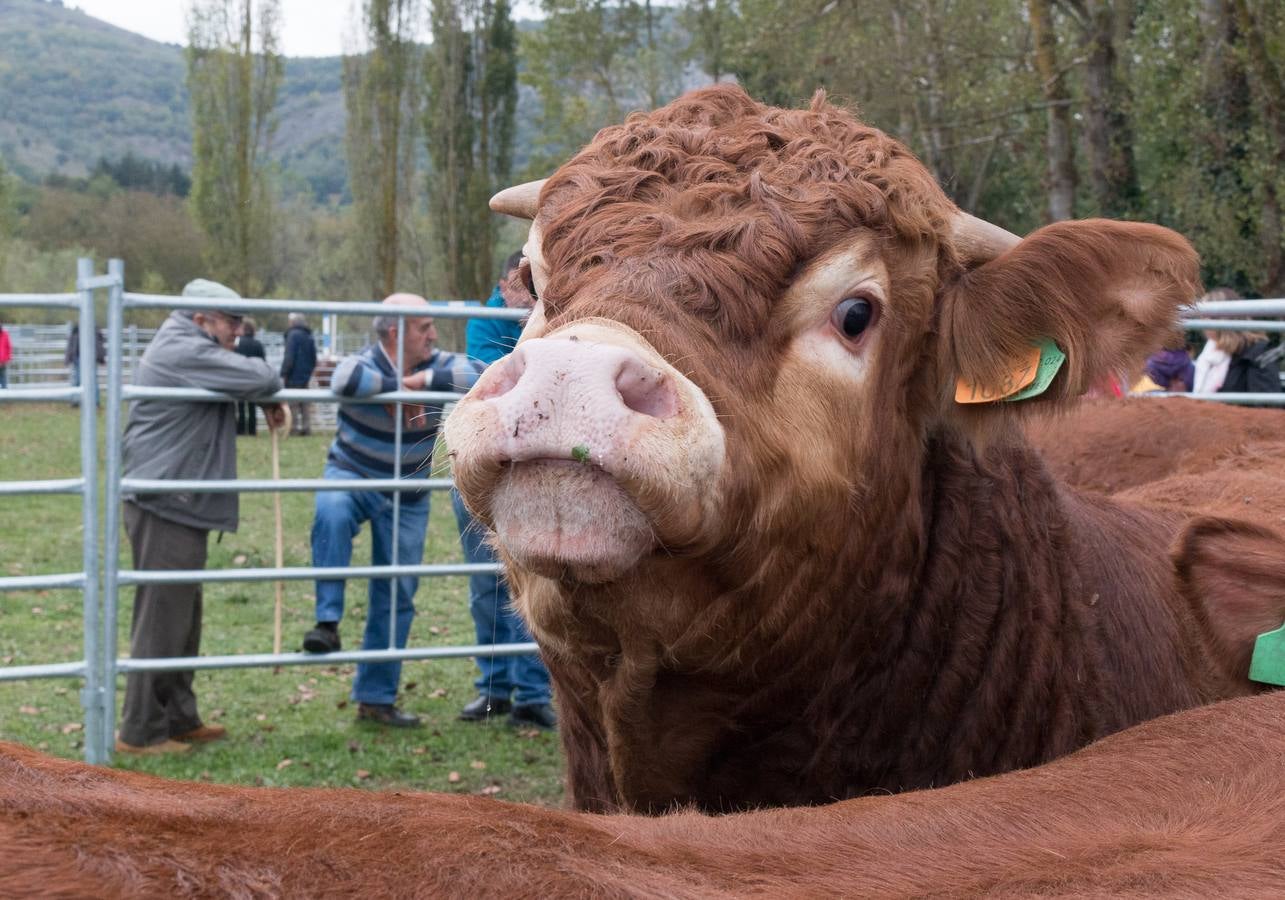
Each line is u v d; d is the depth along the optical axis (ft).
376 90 154.92
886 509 10.23
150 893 3.60
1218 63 68.54
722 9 127.13
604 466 6.98
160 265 192.03
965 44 73.00
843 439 9.45
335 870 3.90
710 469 7.64
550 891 3.96
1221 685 10.62
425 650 21.85
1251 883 4.28
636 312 8.23
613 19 153.48
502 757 21.70
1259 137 66.13
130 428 20.88
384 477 22.13
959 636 10.77
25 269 183.62
